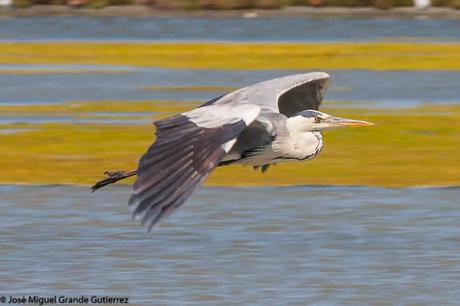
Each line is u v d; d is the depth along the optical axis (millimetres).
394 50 40562
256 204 17406
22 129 24297
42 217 16547
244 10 51750
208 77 33750
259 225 16125
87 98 29484
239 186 18719
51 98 29484
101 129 24266
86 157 21438
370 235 15641
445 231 15891
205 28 47594
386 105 28172
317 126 11773
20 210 16984
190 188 7824
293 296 13086
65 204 17406
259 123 11062
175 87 31562
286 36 45562
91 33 46188
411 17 50500
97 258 14484
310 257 14555
